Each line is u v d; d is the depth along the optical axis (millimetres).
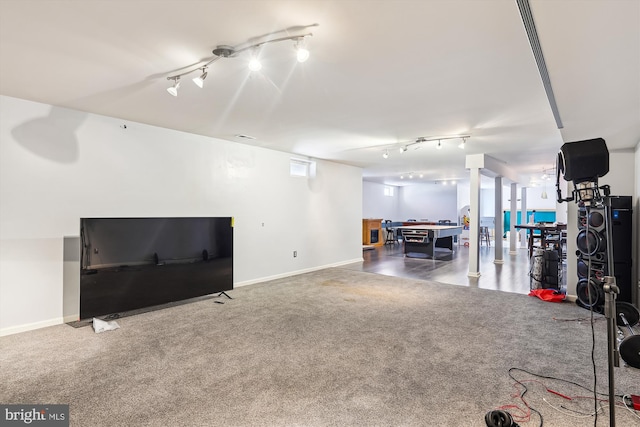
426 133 4469
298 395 2148
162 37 2059
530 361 2635
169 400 2088
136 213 4090
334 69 2500
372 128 4234
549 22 1646
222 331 3277
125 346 2920
